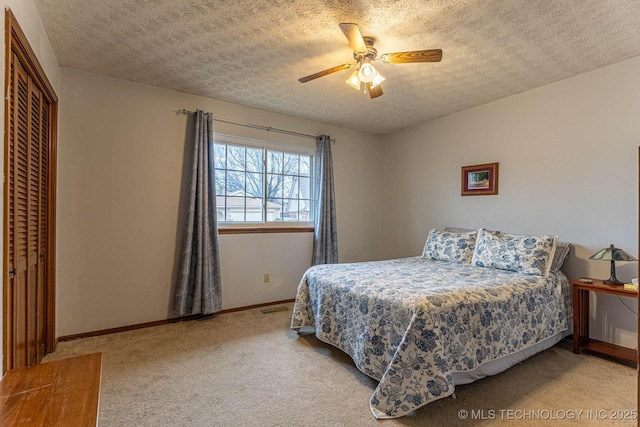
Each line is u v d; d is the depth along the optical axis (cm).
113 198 298
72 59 265
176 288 327
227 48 247
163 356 248
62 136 275
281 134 402
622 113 263
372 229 488
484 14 202
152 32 225
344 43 239
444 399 191
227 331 302
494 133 354
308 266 426
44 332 251
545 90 311
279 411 180
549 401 189
